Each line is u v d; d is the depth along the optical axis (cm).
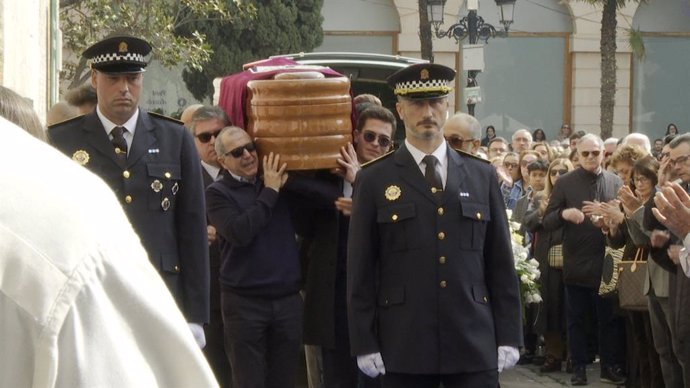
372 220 691
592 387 1234
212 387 221
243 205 807
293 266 820
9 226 207
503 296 694
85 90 813
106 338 208
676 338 883
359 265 687
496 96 3938
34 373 204
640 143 1319
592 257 1223
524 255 1180
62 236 208
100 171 663
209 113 893
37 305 203
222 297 816
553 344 1334
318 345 844
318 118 829
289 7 3400
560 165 1316
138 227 664
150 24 2325
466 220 687
